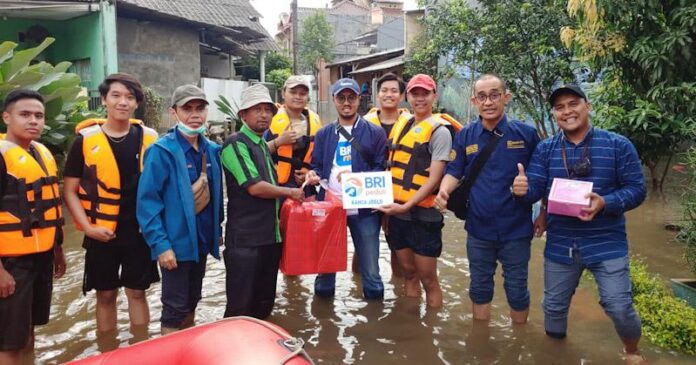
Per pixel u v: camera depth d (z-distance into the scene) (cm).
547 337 410
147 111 1359
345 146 480
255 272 418
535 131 411
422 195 442
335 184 479
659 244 641
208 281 554
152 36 1623
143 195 381
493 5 984
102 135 392
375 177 445
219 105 1562
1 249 338
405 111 539
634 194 348
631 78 625
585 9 583
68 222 795
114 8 1388
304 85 519
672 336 389
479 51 1045
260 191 405
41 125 359
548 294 393
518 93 952
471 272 436
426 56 1180
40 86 836
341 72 2898
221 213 436
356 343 407
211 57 2148
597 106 678
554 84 948
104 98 395
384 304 487
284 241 440
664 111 582
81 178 394
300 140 518
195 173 402
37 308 371
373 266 486
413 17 1916
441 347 399
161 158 386
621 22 589
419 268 465
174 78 1672
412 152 455
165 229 390
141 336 420
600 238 361
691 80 575
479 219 416
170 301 398
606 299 357
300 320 452
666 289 490
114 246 405
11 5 1265
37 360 381
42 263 364
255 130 420
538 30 909
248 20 1902
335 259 443
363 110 2298
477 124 418
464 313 463
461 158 425
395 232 477
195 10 1786
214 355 220
